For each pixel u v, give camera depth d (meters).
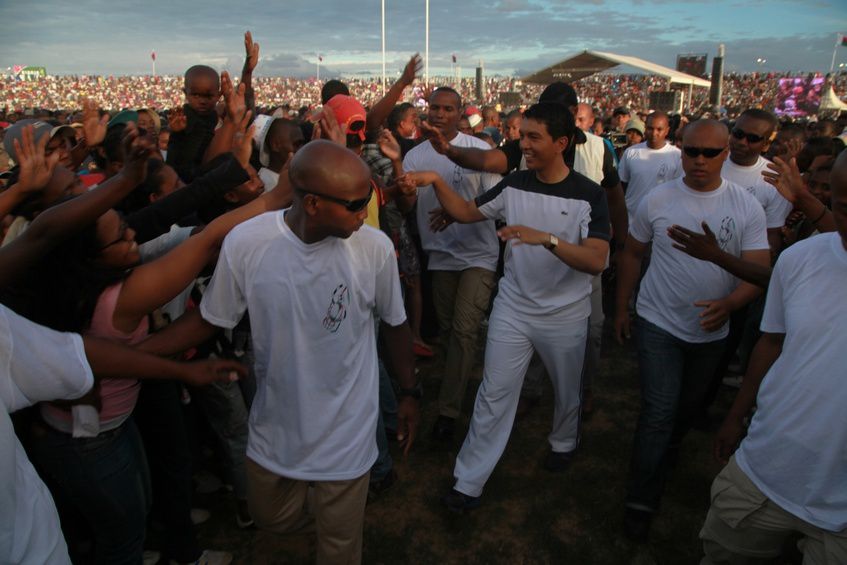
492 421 2.99
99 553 2.08
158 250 2.31
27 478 1.38
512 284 3.05
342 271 1.87
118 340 1.82
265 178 2.96
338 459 2.01
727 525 2.01
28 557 1.31
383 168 3.90
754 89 51.22
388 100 4.04
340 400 1.98
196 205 2.19
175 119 3.96
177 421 2.43
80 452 1.86
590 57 20.39
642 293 3.05
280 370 1.95
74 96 66.19
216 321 1.93
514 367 3.00
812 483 1.76
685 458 3.56
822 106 28.31
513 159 3.73
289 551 2.80
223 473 3.13
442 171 4.08
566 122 2.75
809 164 4.81
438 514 3.05
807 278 1.80
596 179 4.02
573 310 2.97
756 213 2.85
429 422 3.91
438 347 5.09
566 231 2.85
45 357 1.39
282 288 1.84
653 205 2.98
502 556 2.77
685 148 2.80
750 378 2.13
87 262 1.75
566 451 3.35
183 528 2.54
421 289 5.01
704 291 2.82
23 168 1.83
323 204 1.70
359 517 2.14
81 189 2.11
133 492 2.02
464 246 3.80
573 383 3.14
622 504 3.12
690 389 3.08
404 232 4.27
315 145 1.71
